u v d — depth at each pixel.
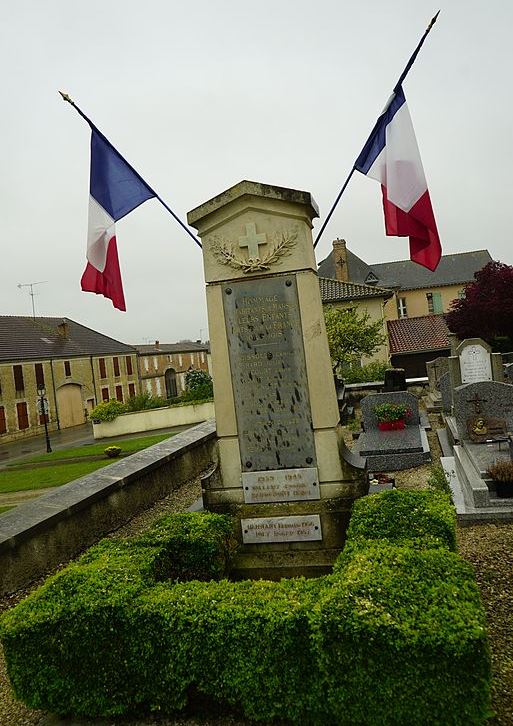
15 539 6.58
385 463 10.50
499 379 16.34
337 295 32.69
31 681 3.79
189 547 5.01
